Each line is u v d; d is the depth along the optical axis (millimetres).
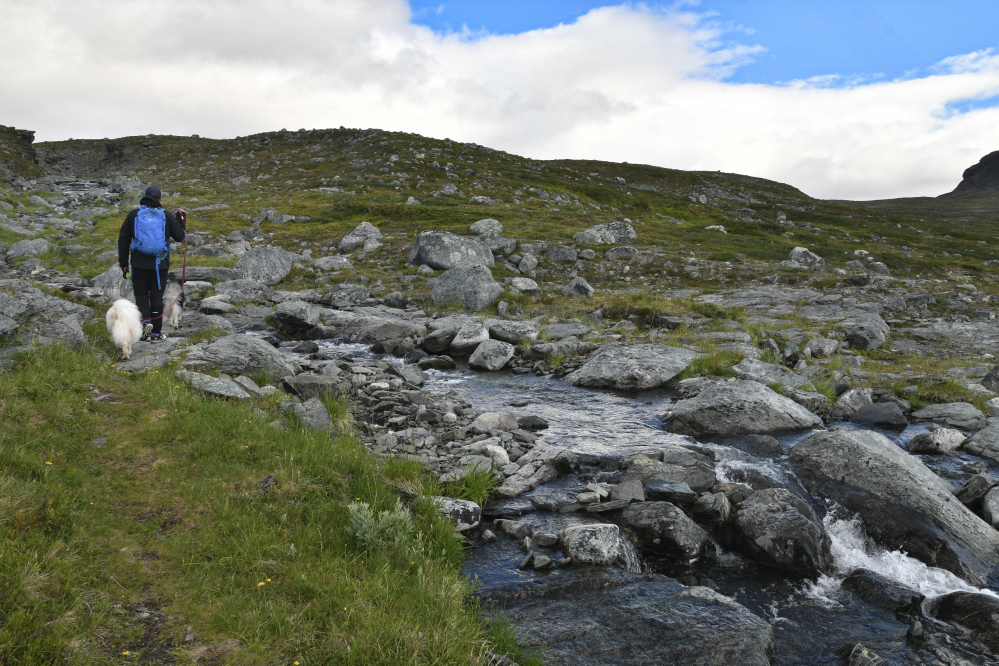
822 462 8156
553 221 43656
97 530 4551
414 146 81438
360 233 35031
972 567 6312
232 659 3650
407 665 3723
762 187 115812
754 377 12391
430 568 5012
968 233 80688
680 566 6258
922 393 12312
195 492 5352
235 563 4539
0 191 46875
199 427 6418
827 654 4988
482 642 4184
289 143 93000
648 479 7762
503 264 29906
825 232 68000
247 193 57406
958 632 5281
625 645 4703
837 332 17531
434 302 22359
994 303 25844
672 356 13852
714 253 34562
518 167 79562
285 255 27047
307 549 4879
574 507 7098
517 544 6301
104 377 7289
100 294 17859
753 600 5758
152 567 4367
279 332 17281
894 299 23500
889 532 6871
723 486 7691
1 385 6066
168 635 3773
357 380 11383
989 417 11008
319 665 3691
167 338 10367
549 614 5105
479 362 14648
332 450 6684
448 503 6406
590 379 13031
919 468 7898
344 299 22406
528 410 11141
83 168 96188
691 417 10117
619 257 31688
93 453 5590
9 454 5031
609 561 5941
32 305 8422
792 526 6453
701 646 4680
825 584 6062
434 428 9477
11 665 3264
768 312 20953
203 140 103438
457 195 59281
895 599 5762
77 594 3867
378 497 5980
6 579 3707
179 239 10531
